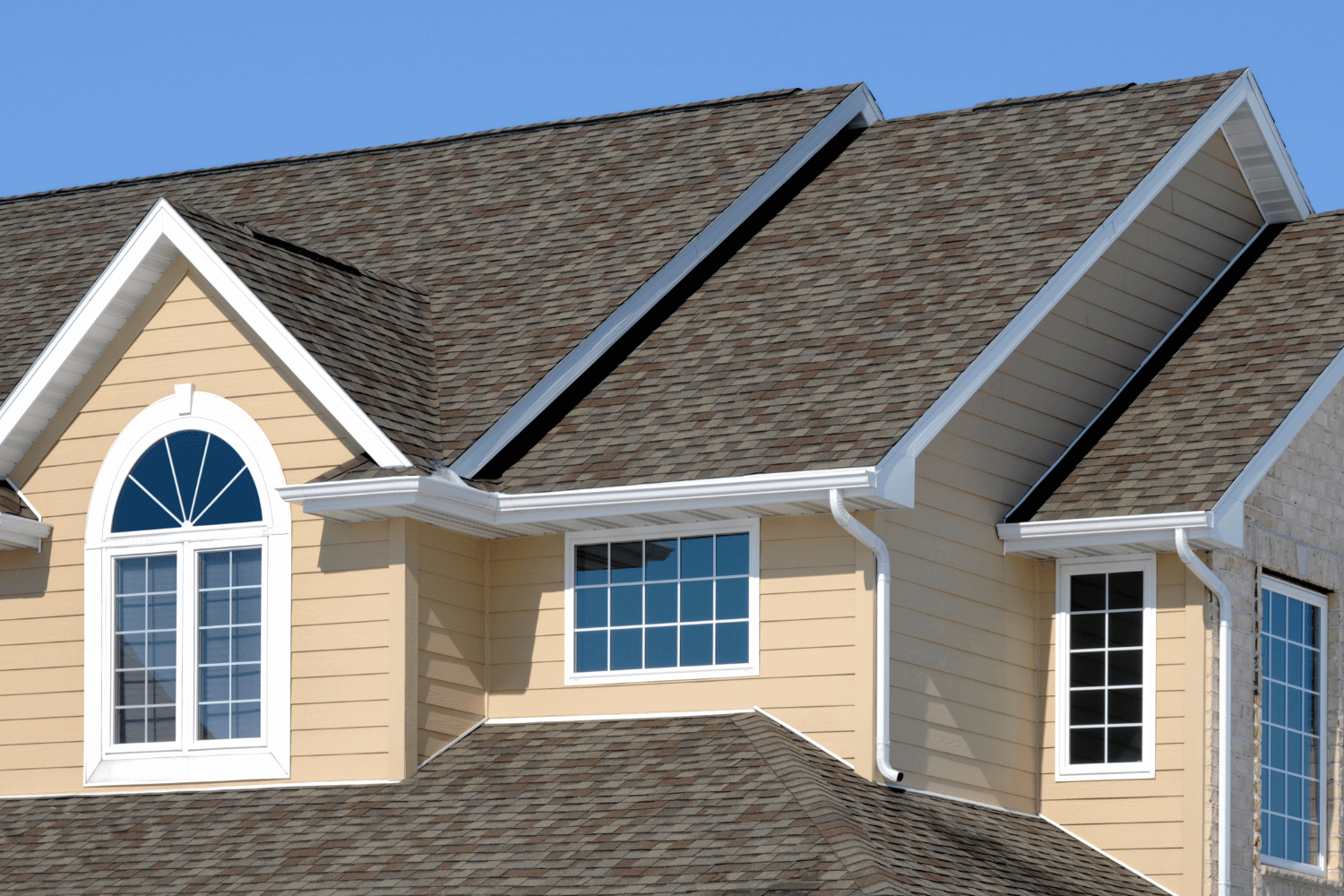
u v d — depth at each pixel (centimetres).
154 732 2248
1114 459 2325
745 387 2238
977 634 2244
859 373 2194
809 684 2109
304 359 2173
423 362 2372
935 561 2195
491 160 2920
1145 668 2269
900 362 2192
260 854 2019
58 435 2336
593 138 2898
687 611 2186
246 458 2236
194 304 2281
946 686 2189
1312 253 2667
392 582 2153
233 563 2239
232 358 2255
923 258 2400
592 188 2734
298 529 2206
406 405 2239
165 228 2241
